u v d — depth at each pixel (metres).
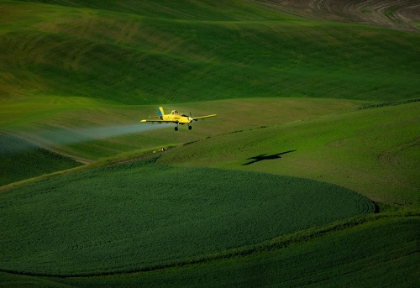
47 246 88.88
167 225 93.50
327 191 101.06
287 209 95.44
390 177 106.81
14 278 76.50
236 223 91.81
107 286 76.69
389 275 76.75
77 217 98.94
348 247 83.19
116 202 104.38
